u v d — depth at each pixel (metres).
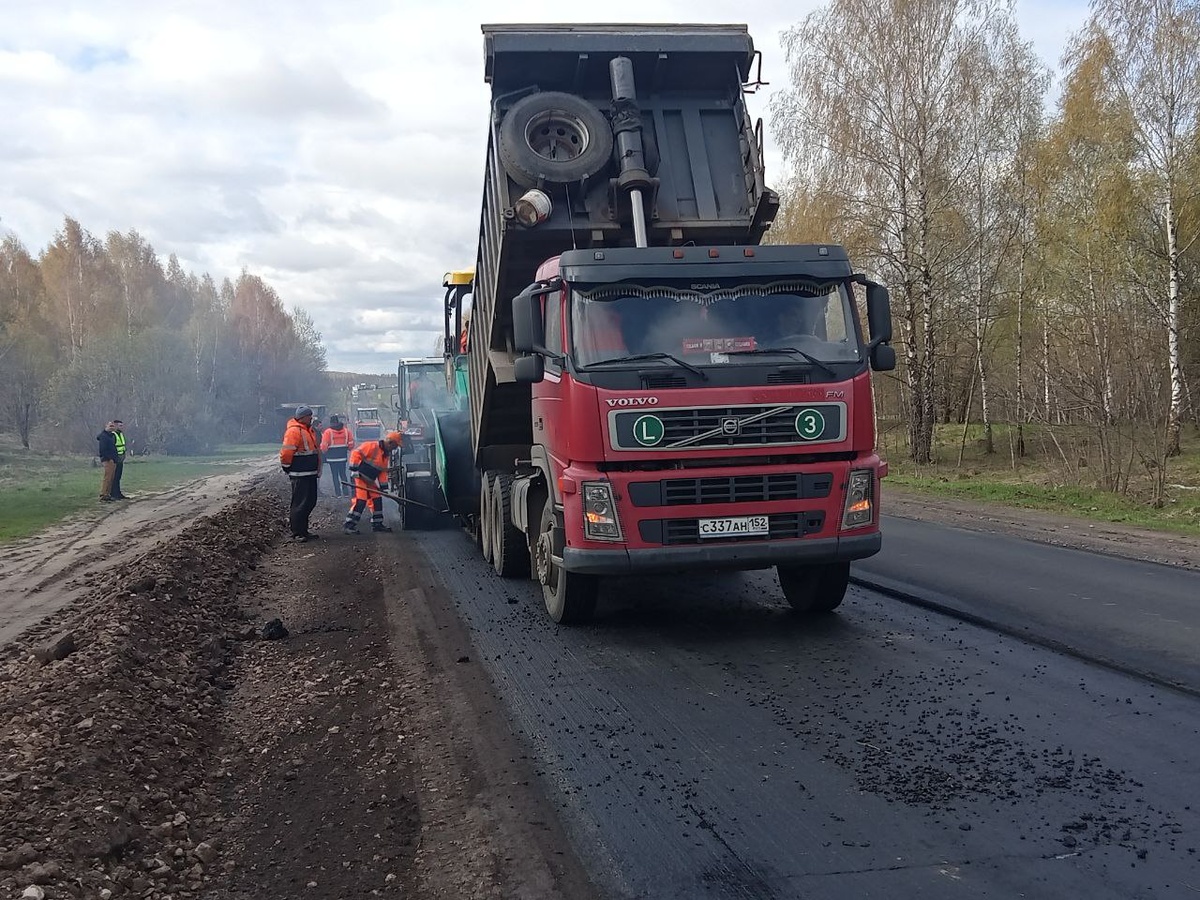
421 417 16.27
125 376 43.44
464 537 13.38
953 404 35.62
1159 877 3.23
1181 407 21.44
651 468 6.43
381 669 6.36
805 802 3.97
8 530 14.93
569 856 3.60
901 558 10.27
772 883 3.31
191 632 7.35
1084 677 5.62
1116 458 16.88
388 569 10.58
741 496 6.43
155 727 5.03
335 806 4.21
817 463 6.52
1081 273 23.06
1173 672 5.66
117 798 4.03
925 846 3.53
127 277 60.09
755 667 6.06
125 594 7.66
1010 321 29.75
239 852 3.80
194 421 49.59
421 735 5.04
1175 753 4.38
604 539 6.37
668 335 6.55
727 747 4.66
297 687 6.13
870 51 25.05
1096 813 3.76
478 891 3.37
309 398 81.94
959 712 5.02
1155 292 22.73
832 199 25.48
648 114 8.48
